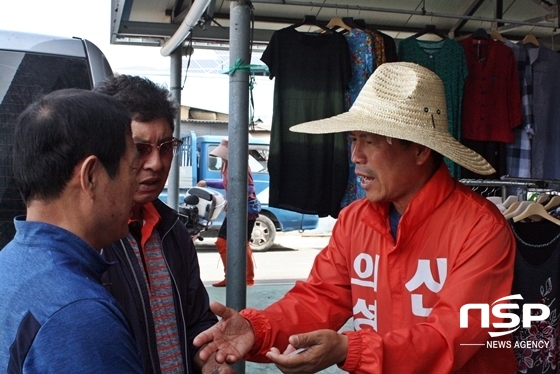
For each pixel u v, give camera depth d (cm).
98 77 255
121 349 101
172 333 167
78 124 107
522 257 238
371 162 171
